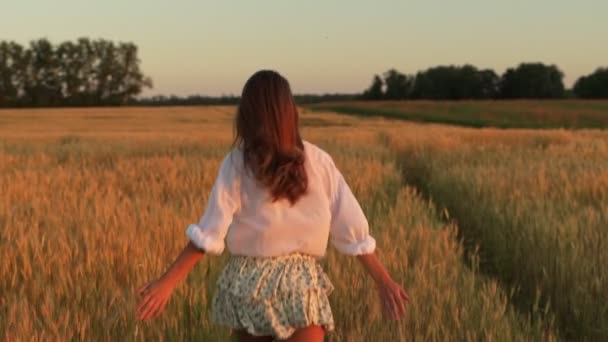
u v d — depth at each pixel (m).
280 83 2.79
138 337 3.95
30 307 4.25
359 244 2.81
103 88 118.81
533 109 76.38
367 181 10.70
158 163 12.75
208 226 2.75
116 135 31.38
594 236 6.18
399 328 3.92
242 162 2.78
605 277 5.18
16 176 10.48
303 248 2.82
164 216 6.43
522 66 130.25
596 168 10.91
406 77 138.62
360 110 84.75
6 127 49.81
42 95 115.06
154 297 2.74
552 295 5.57
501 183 9.67
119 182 10.41
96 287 4.70
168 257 5.34
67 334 3.89
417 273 5.02
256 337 2.94
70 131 43.03
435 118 66.75
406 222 7.11
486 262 7.23
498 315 4.36
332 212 2.84
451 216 9.59
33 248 5.16
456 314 4.26
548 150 16.98
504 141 22.81
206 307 4.43
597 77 124.62
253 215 2.78
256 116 2.74
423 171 15.17
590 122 61.94
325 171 2.84
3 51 112.19
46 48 114.75
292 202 2.76
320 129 37.94
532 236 6.50
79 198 8.27
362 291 4.69
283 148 2.74
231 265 2.91
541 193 8.92
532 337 4.32
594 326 4.92
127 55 119.50
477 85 133.12
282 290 2.78
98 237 5.52
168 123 55.31
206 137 24.69
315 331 2.86
